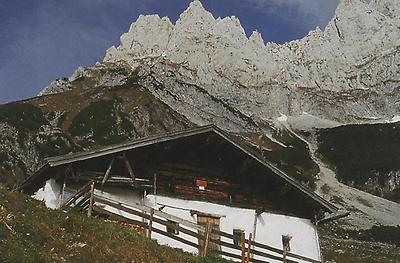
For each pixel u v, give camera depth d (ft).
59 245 57.47
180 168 93.45
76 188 86.43
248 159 93.97
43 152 306.76
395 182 419.95
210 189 93.91
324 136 526.98
